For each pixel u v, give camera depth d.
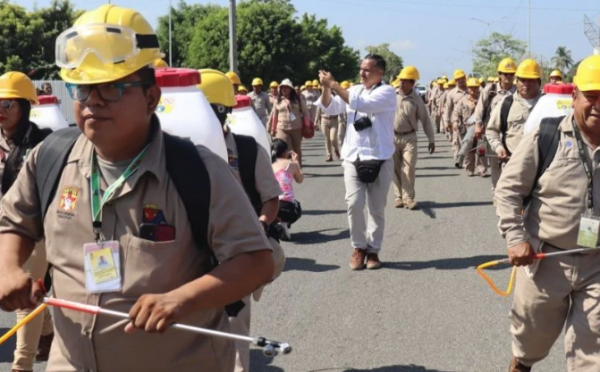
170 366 2.63
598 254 4.07
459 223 10.57
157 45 2.57
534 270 4.20
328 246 9.16
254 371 5.31
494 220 10.73
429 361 5.45
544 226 4.13
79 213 2.58
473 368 5.32
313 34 62.81
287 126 15.17
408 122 11.60
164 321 2.37
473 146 13.00
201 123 3.61
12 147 4.89
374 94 7.59
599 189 4.02
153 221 2.52
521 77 8.88
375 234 7.96
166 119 3.59
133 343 2.58
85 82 2.40
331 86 7.64
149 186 2.53
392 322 6.27
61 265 2.63
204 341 2.66
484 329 6.09
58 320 2.71
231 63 26.09
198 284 2.45
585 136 4.04
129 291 2.54
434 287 7.28
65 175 2.62
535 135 4.14
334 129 18.88
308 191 14.01
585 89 3.90
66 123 6.66
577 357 4.08
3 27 38.12
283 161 8.93
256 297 4.68
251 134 4.97
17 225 2.77
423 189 14.05
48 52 38.84
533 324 4.32
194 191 2.52
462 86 17.05
